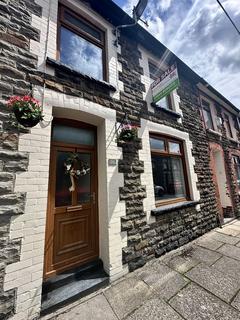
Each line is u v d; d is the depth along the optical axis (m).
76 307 2.23
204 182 5.51
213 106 7.75
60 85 2.81
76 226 2.95
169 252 3.71
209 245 4.11
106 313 2.13
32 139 2.38
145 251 3.30
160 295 2.42
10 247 2.00
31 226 2.17
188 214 4.55
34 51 2.66
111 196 3.06
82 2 3.58
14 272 1.97
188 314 2.08
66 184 2.99
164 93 3.97
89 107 3.07
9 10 2.57
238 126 9.95
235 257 3.45
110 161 3.19
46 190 2.37
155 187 4.13
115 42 3.97
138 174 3.56
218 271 2.97
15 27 2.56
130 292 2.50
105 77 3.69
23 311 1.95
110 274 2.74
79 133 3.31
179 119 5.21
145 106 4.16
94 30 3.89
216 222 5.56
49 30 2.92
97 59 3.75
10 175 2.14
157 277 2.84
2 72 2.32
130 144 3.59
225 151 7.53
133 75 4.14
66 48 3.34
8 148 2.19
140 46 4.68
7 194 2.09
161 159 4.52
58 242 2.71
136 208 3.36
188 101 5.96
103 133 3.28
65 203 2.92
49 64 2.75
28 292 2.01
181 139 5.08
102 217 3.11
